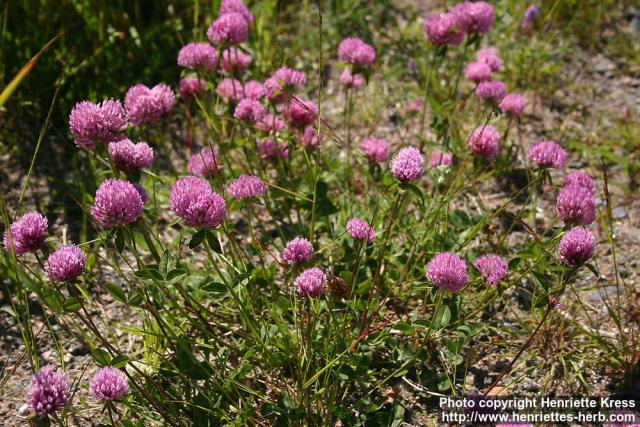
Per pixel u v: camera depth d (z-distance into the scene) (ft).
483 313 2.27
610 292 2.33
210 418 1.97
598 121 2.95
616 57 3.26
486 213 2.38
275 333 2.08
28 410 2.04
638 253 2.44
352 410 2.03
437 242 2.31
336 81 3.13
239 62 2.59
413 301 2.28
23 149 2.72
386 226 2.38
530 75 3.11
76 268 1.86
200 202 1.82
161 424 1.96
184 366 2.00
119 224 1.83
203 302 2.26
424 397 2.08
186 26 3.13
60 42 2.84
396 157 2.04
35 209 2.55
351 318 2.16
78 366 2.14
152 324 2.16
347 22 3.33
